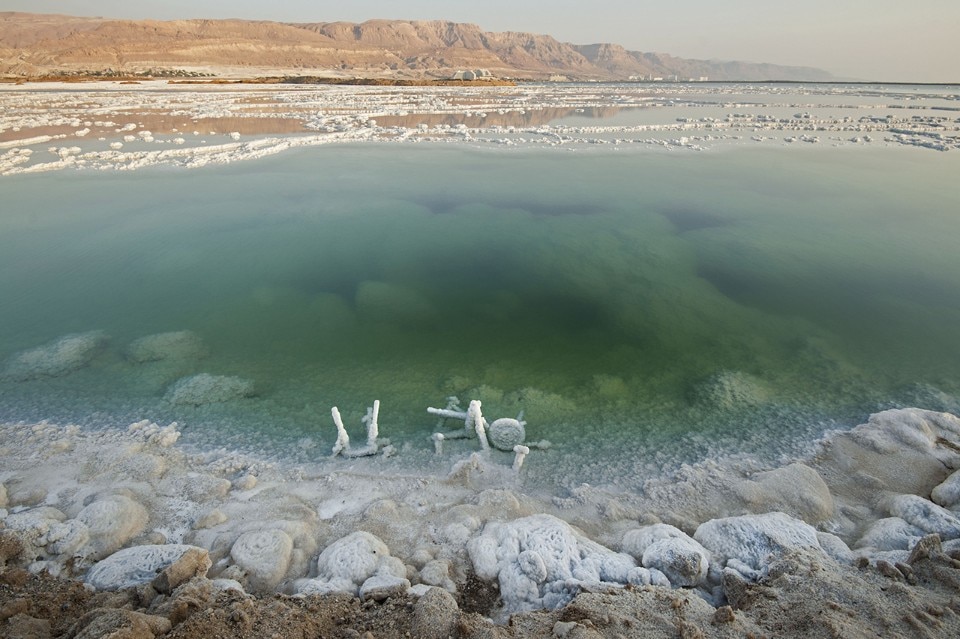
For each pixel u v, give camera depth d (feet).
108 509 17.13
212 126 101.14
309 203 55.62
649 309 35.14
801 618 12.75
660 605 13.60
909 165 75.10
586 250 44.78
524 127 107.55
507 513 18.56
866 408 24.97
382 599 14.25
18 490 18.94
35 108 115.75
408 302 35.63
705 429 23.81
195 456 21.43
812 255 44.16
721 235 48.44
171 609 12.66
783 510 18.83
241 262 41.60
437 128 100.32
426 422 24.13
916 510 17.39
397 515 18.34
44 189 58.44
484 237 47.60
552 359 29.55
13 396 24.91
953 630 12.20
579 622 12.50
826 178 68.39
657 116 127.85
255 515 18.24
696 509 19.15
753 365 28.94
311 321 33.19
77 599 13.56
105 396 25.26
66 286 37.04
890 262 42.73
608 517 18.75
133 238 45.60
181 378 26.89
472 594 15.38
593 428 23.94
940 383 26.89
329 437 23.08
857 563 15.31
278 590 15.24
